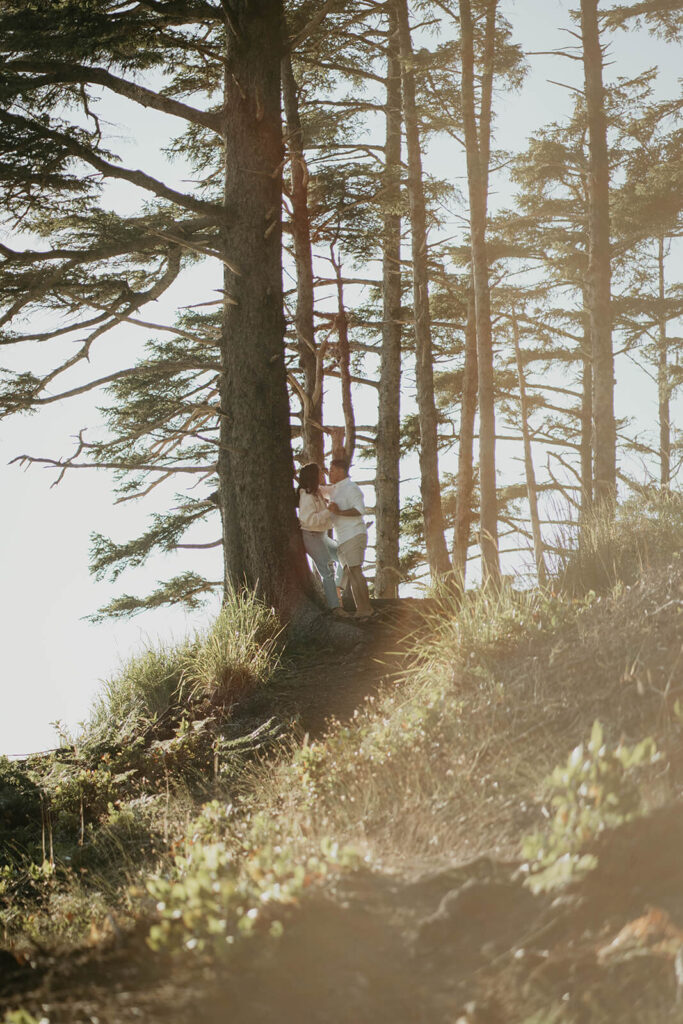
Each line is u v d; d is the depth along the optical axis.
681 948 2.64
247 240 11.83
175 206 16.70
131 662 10.67
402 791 5.11
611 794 3.34
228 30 12.12
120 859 6.90
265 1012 2.88
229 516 11.69
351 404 16.62
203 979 3.10
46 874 6.93
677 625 5.50
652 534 8.00
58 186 11.58
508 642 6.50
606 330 17.61
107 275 12.43
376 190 15.66
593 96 17.92
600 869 3.18
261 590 11.27
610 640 5.70
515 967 2.90
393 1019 2.80
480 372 14.77
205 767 8.28
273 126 12.00
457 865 3.77
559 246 23.66
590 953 2.87
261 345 11.74
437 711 5.87
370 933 3.30
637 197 22.34
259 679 9.54
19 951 4.14
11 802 8.42
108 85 12.05
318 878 3.73
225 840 5.71
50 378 11.98
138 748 8.95
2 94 11.25
